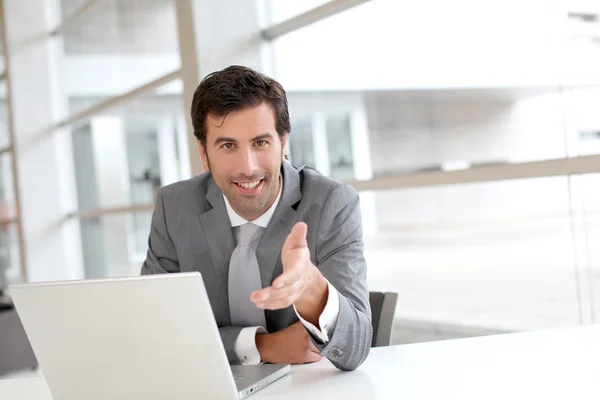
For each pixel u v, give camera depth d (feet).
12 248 20.88
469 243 8.92
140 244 16.42
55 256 19.67
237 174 5.14
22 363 14.12
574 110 7.62
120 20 15.88
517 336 5.35
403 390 4.11
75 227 19.70
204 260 6.12
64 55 19.12
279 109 5.18
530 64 8.04
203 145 5.35
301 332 5.16
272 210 5.89
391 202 10.00
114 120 16.55
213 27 11.59
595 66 7.39
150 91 14.66
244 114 5.02
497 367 4.46
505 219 8.40
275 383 4.57
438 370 4.51
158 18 14.17
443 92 9.05
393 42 9.66
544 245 8.04
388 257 10.23
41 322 4.17
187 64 11.68
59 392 4.37
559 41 7.71
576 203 7.64
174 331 3.94
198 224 6.15
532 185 8.05
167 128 14.38
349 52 10.43
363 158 10.36
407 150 9.61
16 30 19.31
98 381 4.23
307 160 11.49
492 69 8.39
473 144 8.71
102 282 3.93
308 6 11.23
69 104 19.22
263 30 11.96
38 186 19.49
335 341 4.48
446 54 8.98
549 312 8.07
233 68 5.18
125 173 16.39
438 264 9.40
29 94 19.47
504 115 8.33
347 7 10.34
